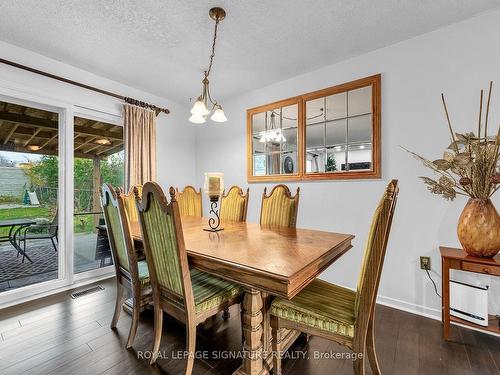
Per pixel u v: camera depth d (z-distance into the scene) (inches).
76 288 103.0
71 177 105.3
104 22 77.3
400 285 87.0
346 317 46.5
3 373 55.9
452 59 78.2
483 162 63.7
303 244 59.3
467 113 76.0
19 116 96.0
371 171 93.0
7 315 80.8
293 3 69.2
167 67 106.3
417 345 66.1
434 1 68.8
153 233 53.9
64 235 103.3
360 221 96.5
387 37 85.1
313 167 109.0
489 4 69.9
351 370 57.9
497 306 71.4
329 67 104.3
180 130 151.9
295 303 51.6
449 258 67.1
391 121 89.1
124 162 118.9
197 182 159.6
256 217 128.9
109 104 117.8
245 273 45.2
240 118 135.9
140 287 64.8
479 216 64.4
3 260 93.5
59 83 101.1
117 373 56.0
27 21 76.5
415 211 84.5
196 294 55.5
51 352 62.9
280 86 120.1
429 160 81.8
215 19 74.4
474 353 62.6
